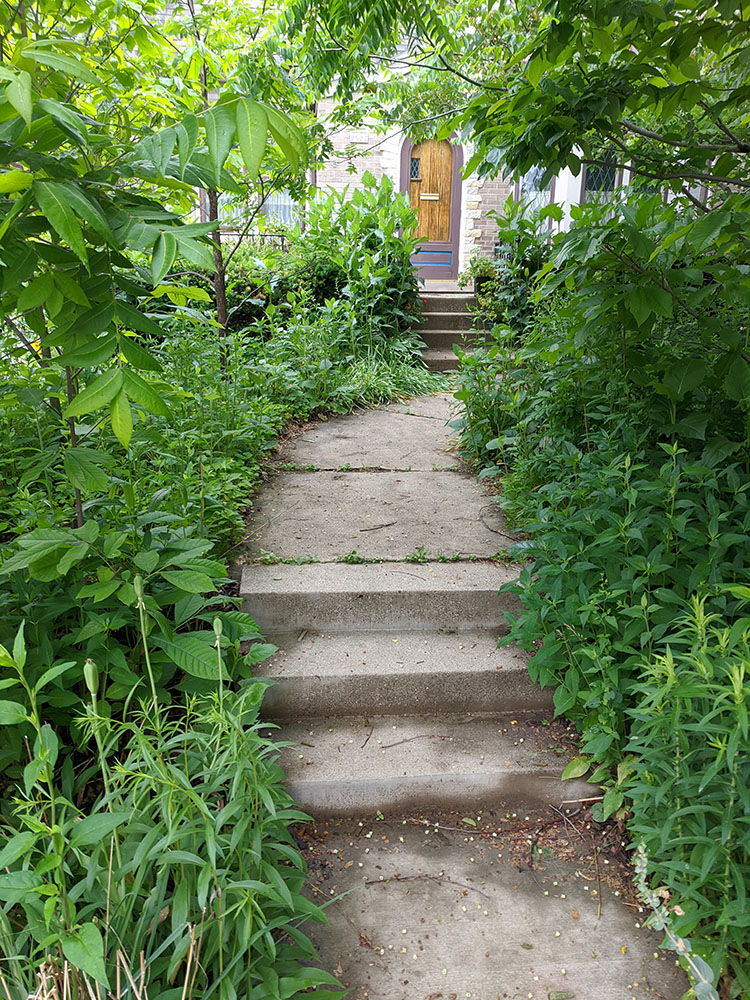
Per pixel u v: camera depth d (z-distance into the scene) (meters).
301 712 2.87
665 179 2.95
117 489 2.78
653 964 2.01
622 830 2.45
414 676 2.88
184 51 4.23
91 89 2.30
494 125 2.78
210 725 2.24
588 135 2.84
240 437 4.34
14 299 1.65
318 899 2.20
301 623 3.20
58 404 2.61
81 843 1.32
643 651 2.50
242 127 1.36
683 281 2.75
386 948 2.04
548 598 2.73
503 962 2.00
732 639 1.97
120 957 1.36
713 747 1.92
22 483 2.13
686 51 2.37
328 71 4.02
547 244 7.09
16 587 2.24
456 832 2.49
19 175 1.24
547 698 2.93
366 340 7.38
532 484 3.96
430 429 5.67
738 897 1.72
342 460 4.89
